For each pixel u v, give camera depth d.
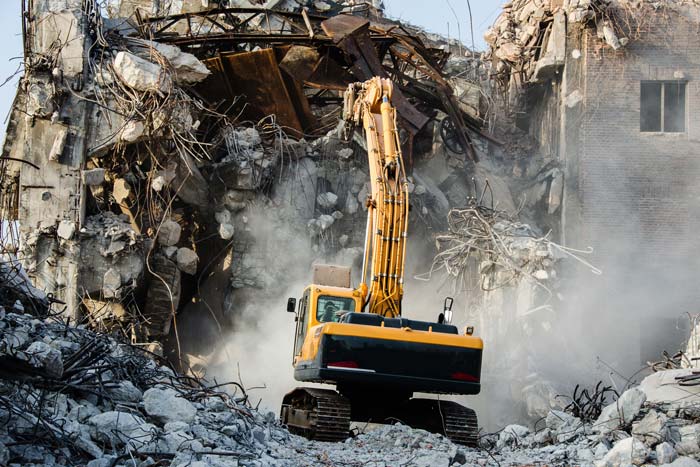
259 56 30.39
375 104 19.36
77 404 10.19
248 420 12.33
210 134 30.83
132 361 12.13
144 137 27.20
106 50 27.94
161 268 28.16
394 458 11.73
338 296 17.22
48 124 27.38
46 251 27.05
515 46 37.66
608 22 33.94
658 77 34.12
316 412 14.83
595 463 10.91
